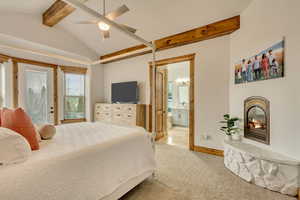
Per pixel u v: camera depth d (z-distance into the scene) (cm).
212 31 307
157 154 324
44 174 105
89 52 475
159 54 406
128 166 170
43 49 391
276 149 205
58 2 309
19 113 130
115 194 154
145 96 439
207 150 332
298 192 174
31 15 339
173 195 182
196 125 348
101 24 237
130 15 325
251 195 182
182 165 268
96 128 234
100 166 140
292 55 181
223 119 316
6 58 342
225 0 260
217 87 323
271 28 209
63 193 112
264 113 223
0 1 271
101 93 526
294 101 179
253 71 243
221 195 183
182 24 326
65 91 460
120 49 465
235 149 233
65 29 402
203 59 338
